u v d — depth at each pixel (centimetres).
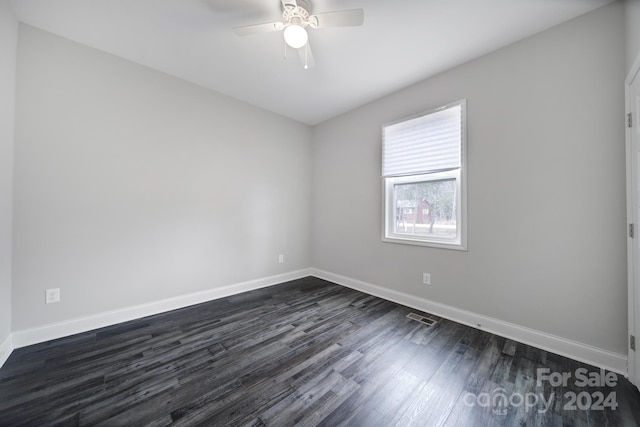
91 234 225
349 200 355
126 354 188
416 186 285
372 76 266
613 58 168
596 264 175
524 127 204
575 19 181
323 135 394
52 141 207
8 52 179
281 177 374
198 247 292
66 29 202
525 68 203
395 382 159
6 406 137
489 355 187
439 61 238
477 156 229
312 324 238
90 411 135
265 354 189
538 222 198
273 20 196
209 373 167
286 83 284
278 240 371
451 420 131
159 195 263
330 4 176
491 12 179
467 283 238
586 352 178
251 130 339
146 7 180
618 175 166
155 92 259
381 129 313
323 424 128
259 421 129
